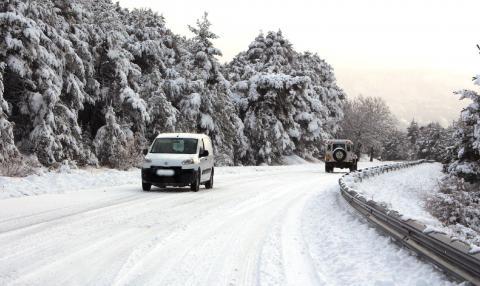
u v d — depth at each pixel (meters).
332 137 80.62
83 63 29.20
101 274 6.38
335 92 80.50
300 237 9.50
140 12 38.06
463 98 28.70
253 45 62.62
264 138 51.59
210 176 19.78
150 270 6.66
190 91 40.31
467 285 5.47
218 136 42.34
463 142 29.47
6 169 19.98
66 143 26.88
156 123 35.19
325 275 6.70
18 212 11.41
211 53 43.19
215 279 6.34
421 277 6.17
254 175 30.19
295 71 59.66
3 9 23.25
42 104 24.95
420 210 22.83
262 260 7.48
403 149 143.88
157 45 36.81
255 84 52.75
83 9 29.67
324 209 13.82
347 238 9.14
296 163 59.88
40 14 25.14
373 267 6.91
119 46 31.28
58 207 12.48
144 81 36.31
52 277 6.15
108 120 30.08
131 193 16.55
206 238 9.09
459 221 21.95
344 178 21.17
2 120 21.62
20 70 23.03
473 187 28.92
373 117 97.25
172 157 17.72
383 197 23.55
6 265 6.65
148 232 9.47
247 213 12.66
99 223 10.29
